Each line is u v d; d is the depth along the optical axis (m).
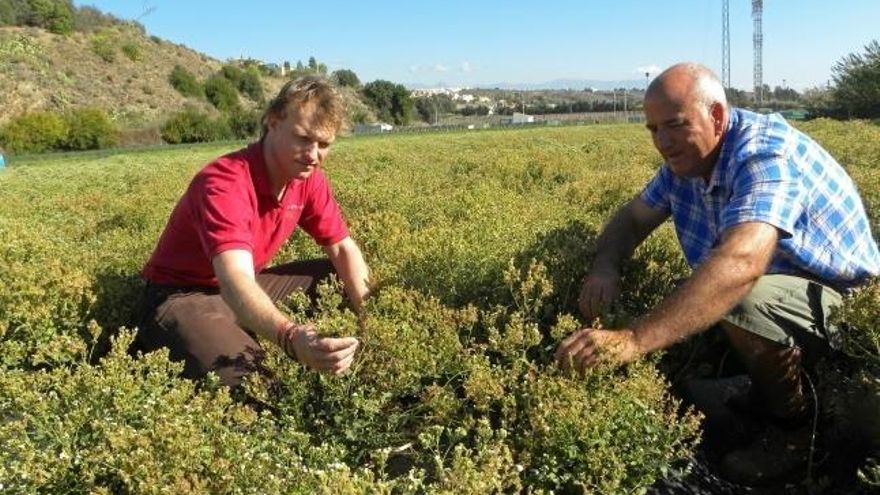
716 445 3.45
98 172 21.81
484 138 32.62
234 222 3.28
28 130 50.41
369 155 19.33
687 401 3.65
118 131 55.00
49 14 78.62
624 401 2.84
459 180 10.61
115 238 6.32
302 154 3.40
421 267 4.20
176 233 3.68
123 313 4.10
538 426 2.78
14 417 3.12
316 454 2.64
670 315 3.01
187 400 2.98
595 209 7.46
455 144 27.28
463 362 3.24
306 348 2.84
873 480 3.04
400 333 3.24
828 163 3.37
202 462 2.44
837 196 3.34
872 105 47.00
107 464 2.45
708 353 3.96
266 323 2.98
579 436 2.72
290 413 3.07
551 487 2.77
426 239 4.55
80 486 2.49
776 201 3.06
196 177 3.49
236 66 95.50
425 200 7.26
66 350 3.58
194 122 58.62
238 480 2.37
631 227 4.00
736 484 3.25
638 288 4.10
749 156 3.19
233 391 3.24
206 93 82.25
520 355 3.33
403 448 3.02
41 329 3.87
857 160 10.66
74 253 5.34
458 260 4.22
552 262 4.04
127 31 87.81
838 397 3.31
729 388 3.69
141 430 2.54
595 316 3.60
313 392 3.10
